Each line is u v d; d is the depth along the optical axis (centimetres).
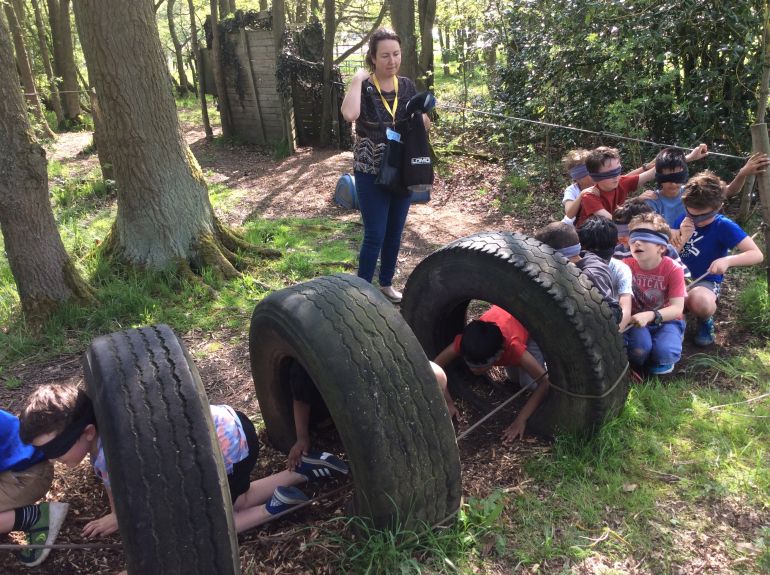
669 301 369
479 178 866
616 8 685
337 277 264
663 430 319
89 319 484
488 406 346
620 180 469
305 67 1188
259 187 950
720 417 328
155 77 537
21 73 1483
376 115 427
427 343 360
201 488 198
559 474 291
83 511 288
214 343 456
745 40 598
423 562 245
